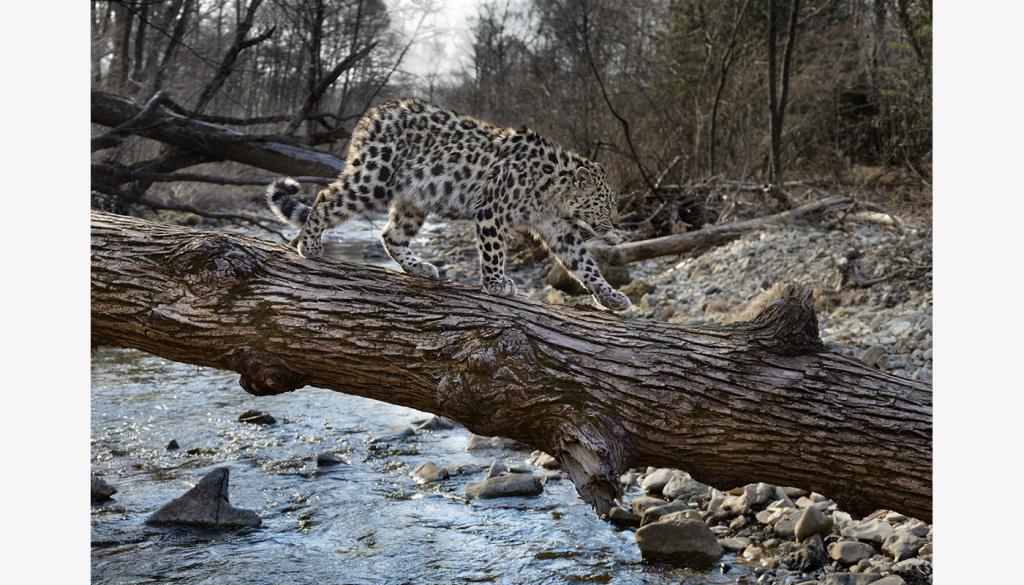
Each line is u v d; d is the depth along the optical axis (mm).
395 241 6023
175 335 4488
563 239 5957
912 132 17000
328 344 4395
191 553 5355
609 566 5199
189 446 7402
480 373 4230
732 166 17766
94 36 19531
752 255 12289
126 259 4602
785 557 5246
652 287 12102
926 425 4148
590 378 4285
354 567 5195
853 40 19750
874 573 4820
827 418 4211
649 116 19453
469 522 5879
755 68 19141
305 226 5543
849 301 9898
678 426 4246
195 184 20141
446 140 5594
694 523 5348
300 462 7074
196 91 21938
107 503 6113
